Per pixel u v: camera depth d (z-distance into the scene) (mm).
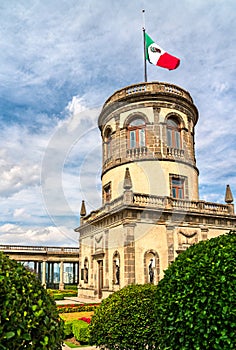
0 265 4859
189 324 6105
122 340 9094
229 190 27828
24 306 4371
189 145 26859
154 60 27328
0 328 3852
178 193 25484
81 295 31234
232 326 5652
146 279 21938
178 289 6551
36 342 4301
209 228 25719
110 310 9469
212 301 5949
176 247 23672
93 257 27812
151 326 8969
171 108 25812
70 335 15828
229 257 6340
